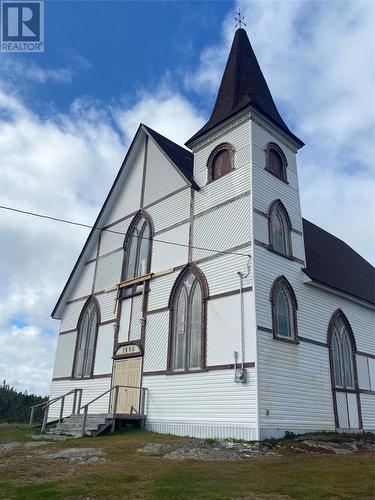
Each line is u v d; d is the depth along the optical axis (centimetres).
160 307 2128
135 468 1024
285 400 1683
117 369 2273
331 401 1936
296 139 2272
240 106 2092
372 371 2327
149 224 2406
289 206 2109
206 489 827
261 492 830
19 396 3897
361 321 2377
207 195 2109
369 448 1611
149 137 2612
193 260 2041
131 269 2439
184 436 1727
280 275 1883
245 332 1686
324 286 2084
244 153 2023
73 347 2694
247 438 1544
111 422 1847
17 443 1617
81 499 744
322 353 1983
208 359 1784
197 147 2300
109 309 2492
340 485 900
